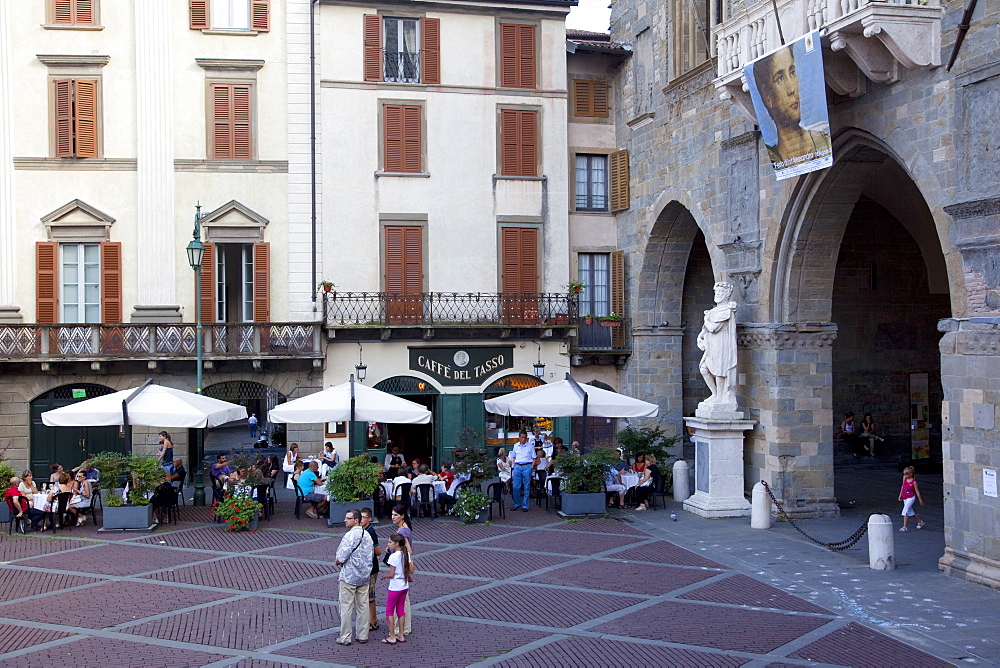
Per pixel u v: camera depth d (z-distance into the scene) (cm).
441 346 3028
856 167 2080
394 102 3031
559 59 3148
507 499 2638
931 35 1723
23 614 1506
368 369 2984
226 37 2936
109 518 2177
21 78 2855
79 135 2859
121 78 2891
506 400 2533
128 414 2273
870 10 1695
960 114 1667
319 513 2355
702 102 2612
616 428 3198
